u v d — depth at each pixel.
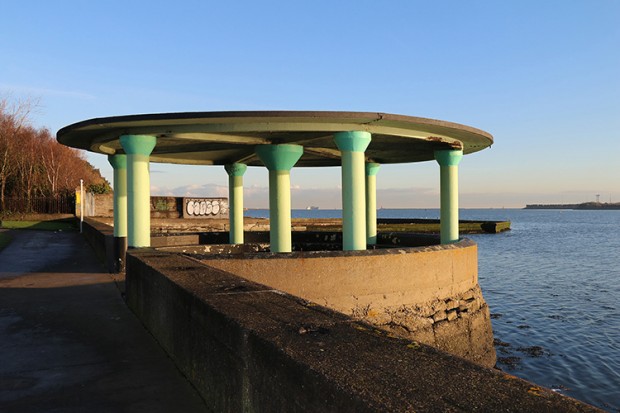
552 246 60.75
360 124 11.86
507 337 18.48
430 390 2.22
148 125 11.74
